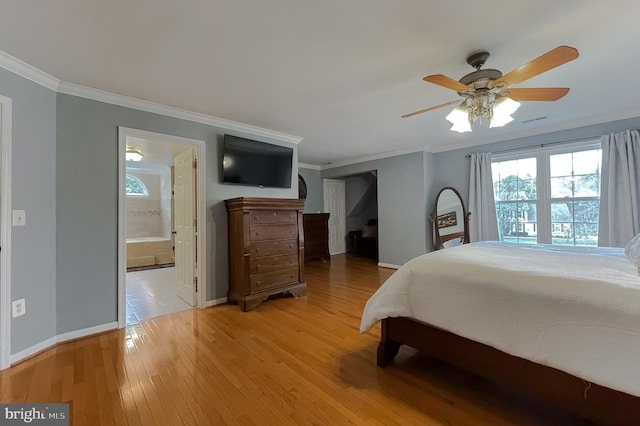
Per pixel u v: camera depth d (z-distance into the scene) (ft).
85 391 5.62
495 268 5.21
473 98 6.91
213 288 10.98
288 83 8.13
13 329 6.68
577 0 4.96
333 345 7.55
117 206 8.80
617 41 6.23
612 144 11.14
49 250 7.57
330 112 10.53
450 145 16.12
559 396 4.30
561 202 12.86
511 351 4.57
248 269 10.48
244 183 11.75
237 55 6.64
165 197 22.44
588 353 3.91
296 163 14.10
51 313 7.60
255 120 11.39
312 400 5.31
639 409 3.68
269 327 8.78
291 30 5.74
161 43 6.12
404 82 8.11
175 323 9.15
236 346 7.50
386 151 17.70
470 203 15.21
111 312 8.63
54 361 6.78
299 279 12.06
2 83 6.55
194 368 6.43
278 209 11.37
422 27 5.69
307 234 20.47
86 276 8.23
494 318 4.81
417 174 16.61
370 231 22.99
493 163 14.92
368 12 5.23
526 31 5.85
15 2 4.79
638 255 4.90
